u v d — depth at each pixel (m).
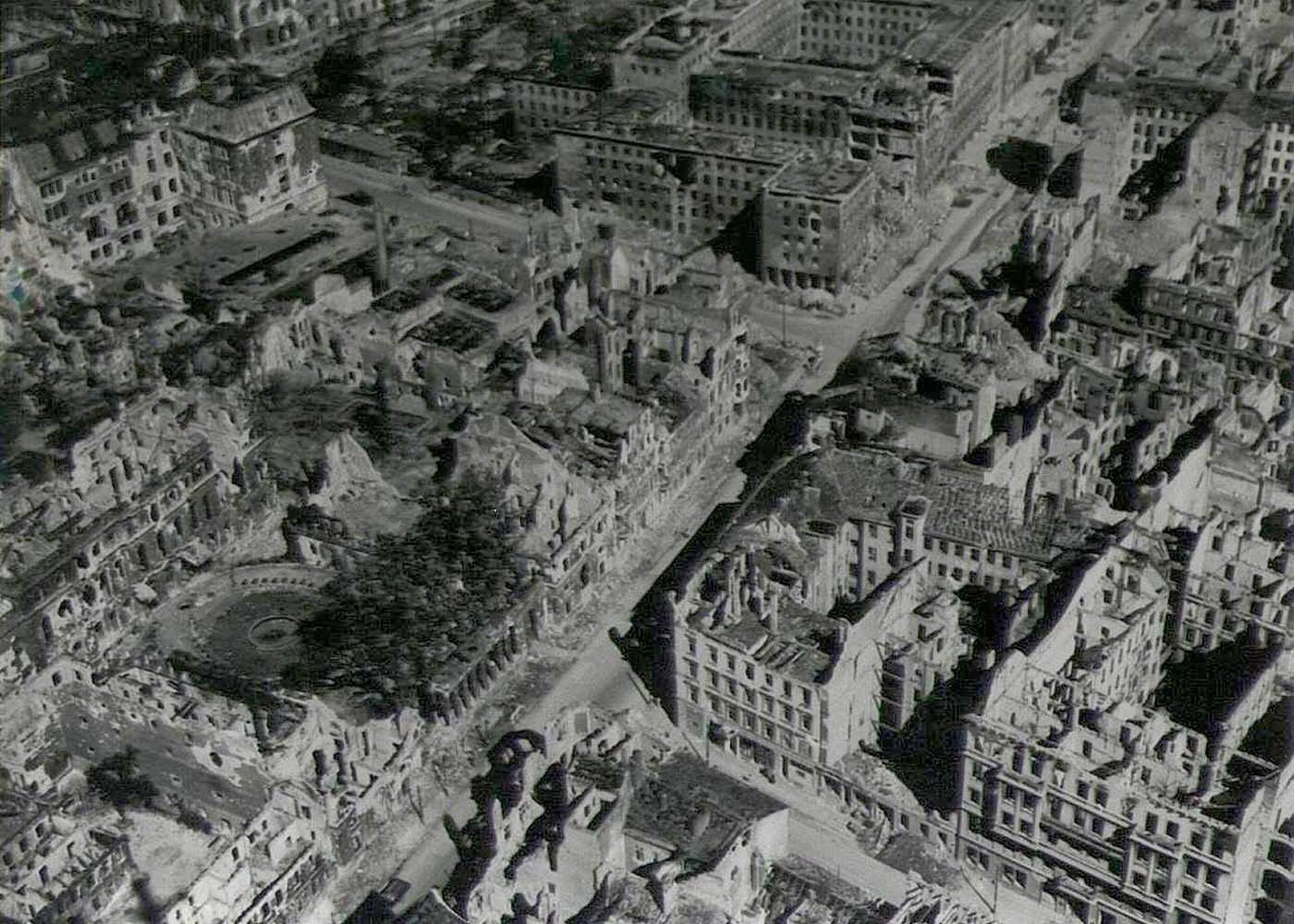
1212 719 186.62
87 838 163.38
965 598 196.88
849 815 178.00
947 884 168.25
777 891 163.50
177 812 176.12
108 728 177.50
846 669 171.38
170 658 194.25
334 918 167.00
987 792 162.12
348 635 192.12
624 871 160.62
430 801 180.25
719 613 182.25
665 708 192.62
